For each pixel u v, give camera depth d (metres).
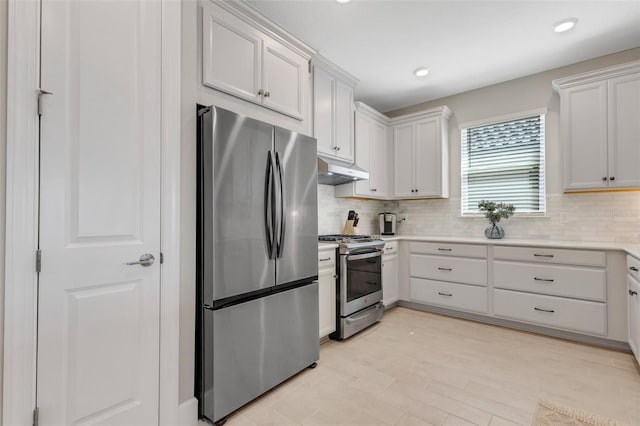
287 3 2.27
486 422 1.65
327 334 2.67
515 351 2.51
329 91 3.11
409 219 4.27
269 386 1.93
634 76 2.60
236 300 1.79
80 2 1.31
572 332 2.72
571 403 1.80
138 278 1.48
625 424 1.61
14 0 1.14
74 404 1.28
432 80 3.53
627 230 2.86
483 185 3.70
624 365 2.25
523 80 3.42
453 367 2.25
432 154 3.79
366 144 3.71
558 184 3.21
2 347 1.12
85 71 1.31
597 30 2.57
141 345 1.49
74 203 1.28
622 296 2.48
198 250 1.73
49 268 1.22
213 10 1.89
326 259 2.69
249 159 1.84
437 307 3.53
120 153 1.42
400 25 2.54
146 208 1.50
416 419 1.68
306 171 2.23
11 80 1.13
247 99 2.06
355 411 1.76
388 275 3.56
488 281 3.12
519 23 2.49
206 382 1.68
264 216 1.93
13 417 1.13
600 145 2.72
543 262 2.82
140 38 1.50
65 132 1.26
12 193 1.13
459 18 2.44
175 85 1.61
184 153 1.66
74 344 1.28
